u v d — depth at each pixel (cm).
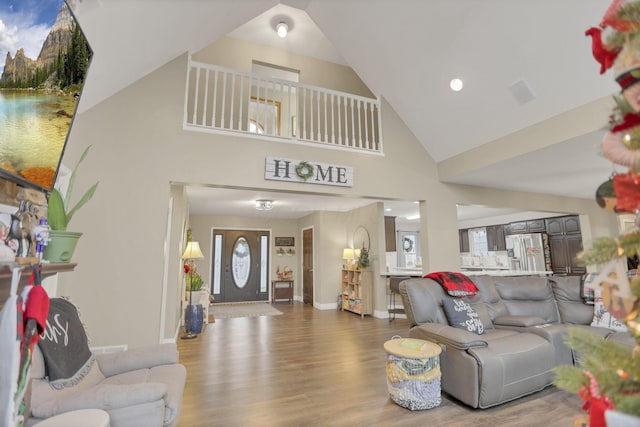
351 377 305
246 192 559
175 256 427
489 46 322
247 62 517
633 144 67
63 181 271
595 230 616
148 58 308
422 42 362
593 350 69
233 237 859
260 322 575
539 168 416
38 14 130
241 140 367
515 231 777
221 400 255
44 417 128
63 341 161
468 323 292
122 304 295
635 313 65
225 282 839
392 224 754
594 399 65
